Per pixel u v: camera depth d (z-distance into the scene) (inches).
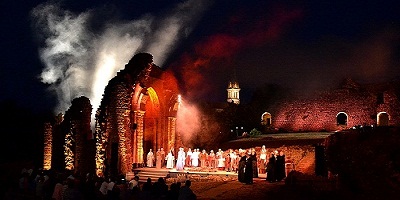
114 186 717.9
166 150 1589.6
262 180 1151.6
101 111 1364.4
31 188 848.3
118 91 1347.2
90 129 1497.3
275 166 1127.6
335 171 874.8
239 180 1114.1
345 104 2290.8
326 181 927.7
